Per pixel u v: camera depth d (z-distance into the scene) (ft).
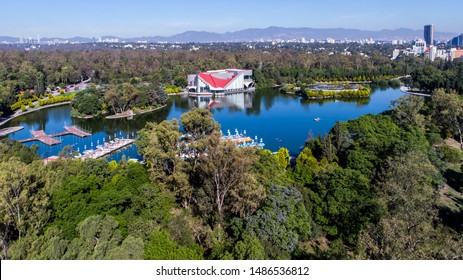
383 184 150.41
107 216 107.76
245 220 128.16
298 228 131.75
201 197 150.10
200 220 143.74
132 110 467.52
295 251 124.36
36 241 98.73
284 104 533.96
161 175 159.63
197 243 123.85
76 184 130.52
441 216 157.38
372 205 135.85
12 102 460.55
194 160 164.96
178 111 490.49
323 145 217.97
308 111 473.26
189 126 195.21
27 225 114.73
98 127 400.47
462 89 497.05
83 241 97.25
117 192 131.54
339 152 218.18
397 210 129.90
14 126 400.26
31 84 571.69
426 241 103.71
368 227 123.85
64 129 387.75
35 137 346.95
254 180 136.26
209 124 195.42
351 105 513.04
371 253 101.55
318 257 120.37
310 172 169.78
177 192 157.07
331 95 584.40
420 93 592.60
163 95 522.06
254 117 442.50
